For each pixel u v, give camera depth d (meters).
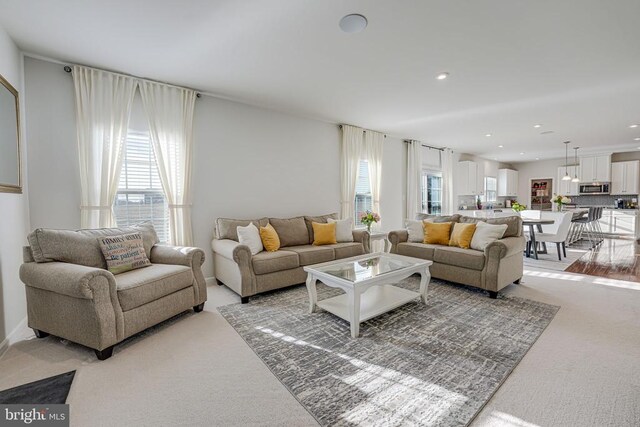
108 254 2.53
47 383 1.79
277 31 2.38
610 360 1.95
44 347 2.22
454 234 3.90
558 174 9.51
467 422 1.45
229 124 3.97
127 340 2.32
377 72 3.16
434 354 2.08
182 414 1.53
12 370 1.93
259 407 1.57
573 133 6.03
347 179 5.25
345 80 3.37
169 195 3.44
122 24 2.28
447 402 1.59
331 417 1.50
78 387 1.75
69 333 2.12
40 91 2.80
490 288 3.22
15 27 2.30
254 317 2.76
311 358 2.05
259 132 4.26
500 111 4.51
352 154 5.33
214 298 3.30
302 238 4.20
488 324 2.54
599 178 8.46
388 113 4.61
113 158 3.08
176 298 2.62
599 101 4.09
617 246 6.34
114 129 3.08
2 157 2.24
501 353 2.07
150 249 3.01
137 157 3.34
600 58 2.87
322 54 2.77
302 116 4.72
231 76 3.25
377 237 4.91
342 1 2.02
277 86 3.53
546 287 3.56
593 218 6.71
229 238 3.68
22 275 2.23
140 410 1.56
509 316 2.71
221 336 2.38
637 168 8.00
